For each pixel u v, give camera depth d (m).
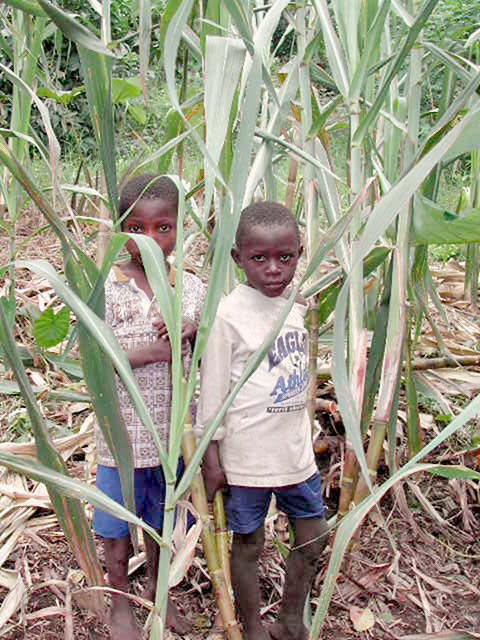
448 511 2.50
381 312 2.03
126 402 1.78
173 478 1.41
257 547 1.77
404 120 2.20
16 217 2.88
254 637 1.78
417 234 1.80
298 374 1.72
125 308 1.77
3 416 2.83
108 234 2.58
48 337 2.33
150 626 1.54
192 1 1.23
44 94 2.83
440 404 2.64
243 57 1.41
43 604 2.00
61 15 1.21
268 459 1.70
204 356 1.68
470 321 3.56
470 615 2.06
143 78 1.47
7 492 2.34
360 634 1.96
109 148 1.43
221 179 1.22
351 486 1.97
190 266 3.02
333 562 1.33
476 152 3.35
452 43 2.25
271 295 1.65
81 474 2.47
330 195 1.93
